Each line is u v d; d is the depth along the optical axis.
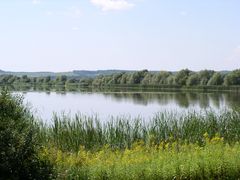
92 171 10.98
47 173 10.02
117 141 16.17
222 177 11.91
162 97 59.75
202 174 11.77
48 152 12.61
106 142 16.16
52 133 16.31
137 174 11.12
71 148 15.74
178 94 68.69
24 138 9.62
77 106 44.12
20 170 9.54
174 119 17.67
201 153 12.72
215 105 41.22
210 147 13.45
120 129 16.78
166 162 11.82
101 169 11.04
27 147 9.70
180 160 11.98
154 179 11.22
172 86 89.50
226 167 11.99
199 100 51.41
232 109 19.00
